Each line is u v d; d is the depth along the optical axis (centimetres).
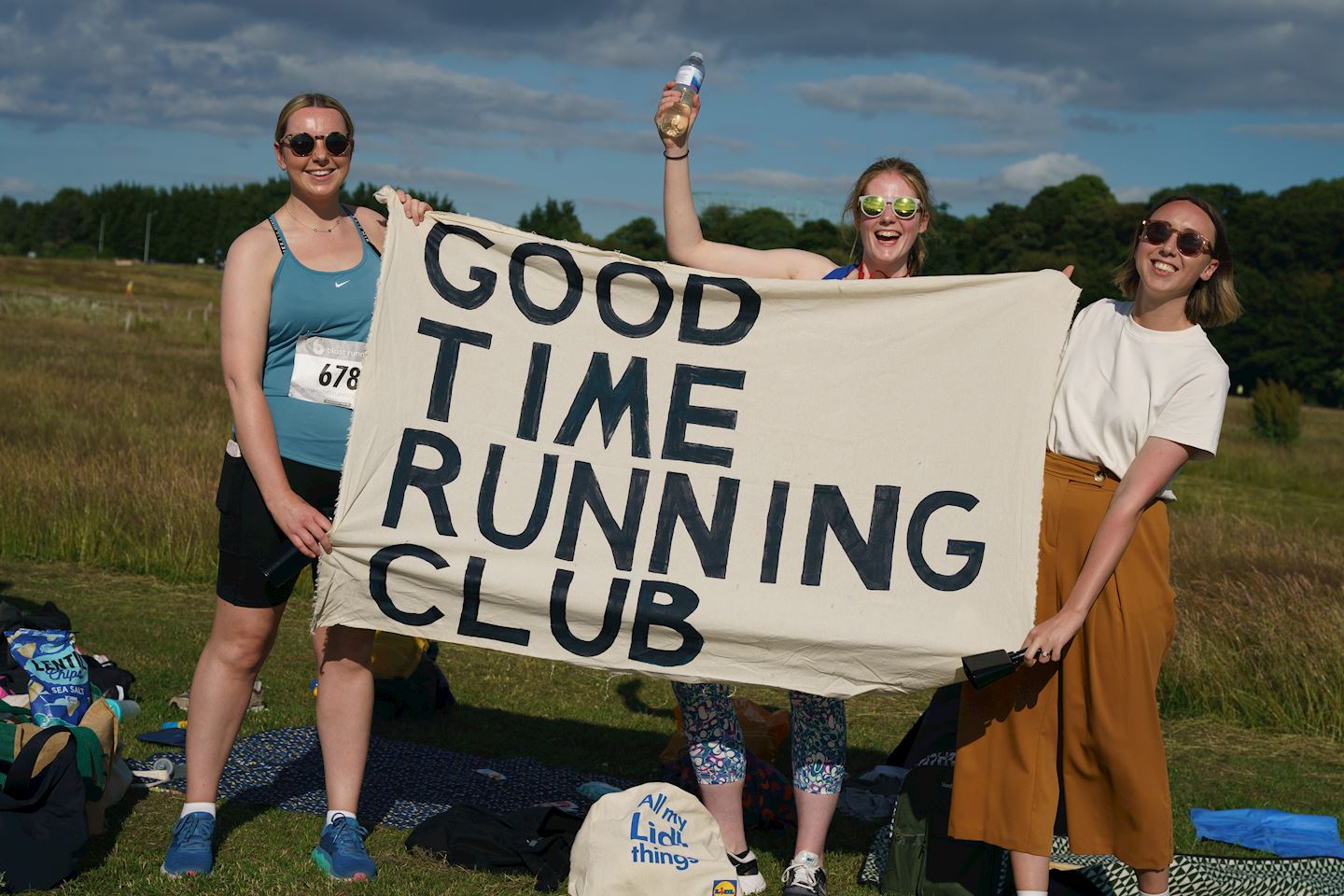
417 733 649
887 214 454
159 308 6272
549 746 645
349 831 431
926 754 550
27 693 548
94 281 9775
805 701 449
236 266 419
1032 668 411
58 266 11862
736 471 442
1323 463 2886
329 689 440
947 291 440
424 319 439
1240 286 8138
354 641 441
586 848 423
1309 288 8000
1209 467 2750
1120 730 400
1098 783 408
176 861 412
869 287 441
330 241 434
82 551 1016
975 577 425
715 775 459
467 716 691
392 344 433
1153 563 403
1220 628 886
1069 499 415
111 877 406
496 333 444
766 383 445
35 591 905
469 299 443
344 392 431
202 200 18462
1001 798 414
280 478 411
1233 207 8738
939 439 435
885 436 438
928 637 423
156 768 520
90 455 1316
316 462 430
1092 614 402
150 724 605
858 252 493
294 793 513
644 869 416
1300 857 512
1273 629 868
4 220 19425
